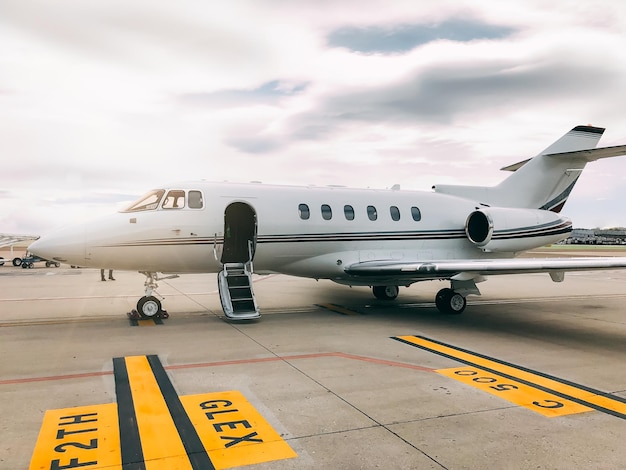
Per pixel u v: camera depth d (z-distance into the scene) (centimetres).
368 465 382
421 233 1317
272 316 1137
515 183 1516
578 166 1559
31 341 841
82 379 610
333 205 1219
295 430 450
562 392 579
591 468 383
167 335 897
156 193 1079
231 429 451
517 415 497
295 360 715
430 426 464
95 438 428
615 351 803
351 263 1223
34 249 992
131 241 1016
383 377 630
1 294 1562
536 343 861
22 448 407
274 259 1156
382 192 1330
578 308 1345
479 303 1455
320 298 1495
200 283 2038
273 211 1138
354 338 882
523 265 963
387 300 1452
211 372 645
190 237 1060
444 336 914
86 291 1666
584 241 9438
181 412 494
